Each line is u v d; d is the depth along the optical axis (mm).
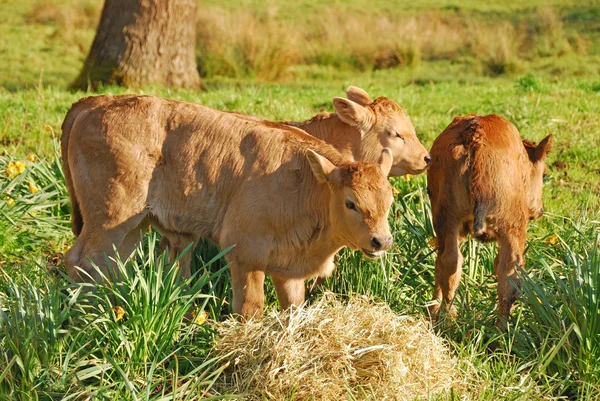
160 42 20875
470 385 7230
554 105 16359
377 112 9461
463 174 8156
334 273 8914
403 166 9617
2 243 9672
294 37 27422
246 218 7875
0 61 25328
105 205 8031
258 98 16969
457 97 18281
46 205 10430
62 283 8125
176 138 8086
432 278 9414
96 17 30750
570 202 11539
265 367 6973
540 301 7867
